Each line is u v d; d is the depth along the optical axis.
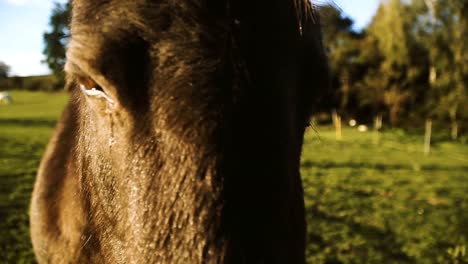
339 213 11.44
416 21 42.84
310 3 1.99
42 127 28.48
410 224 10.92
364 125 44.06
